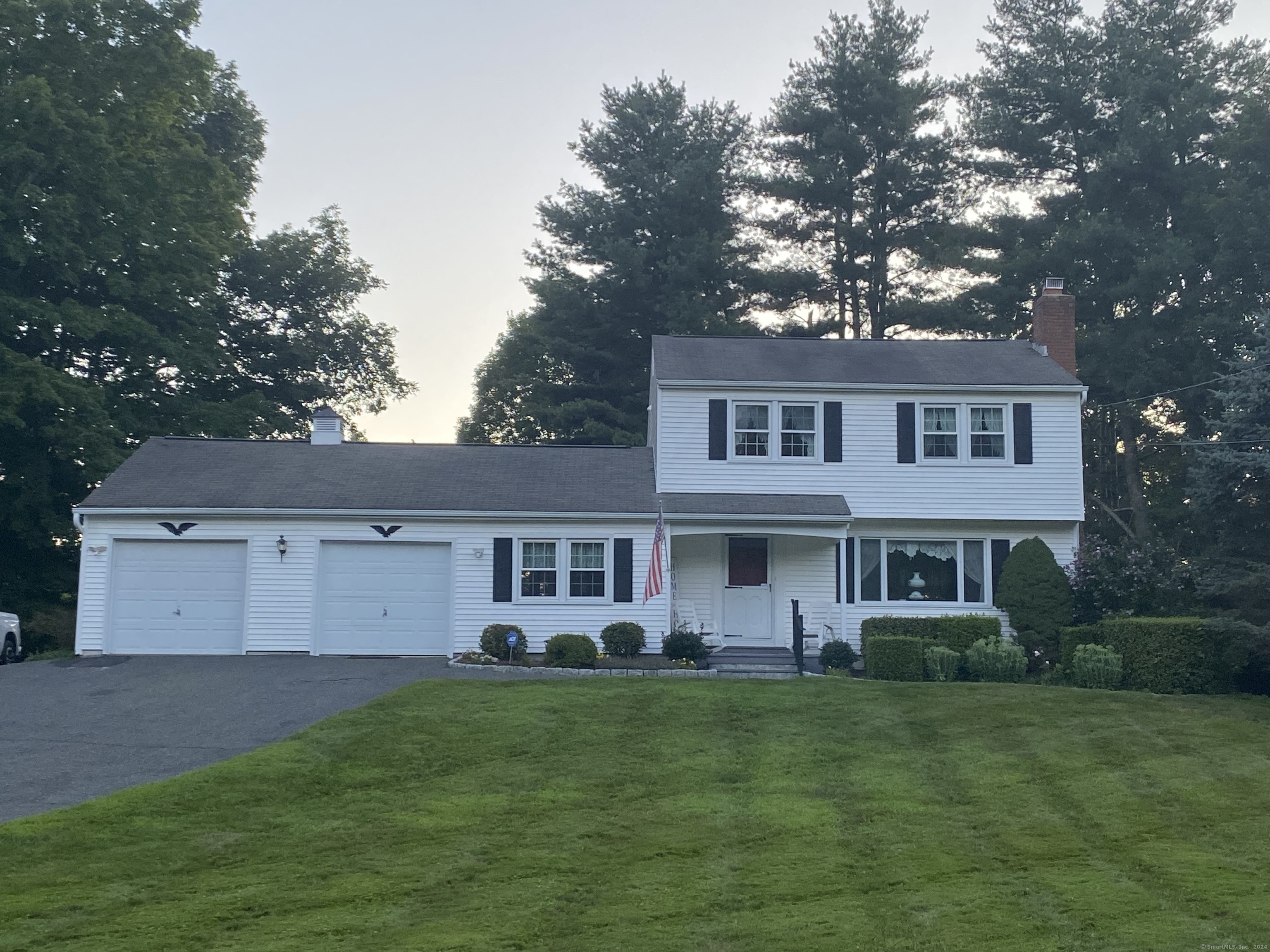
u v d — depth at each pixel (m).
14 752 15.38
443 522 24.59
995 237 42.22
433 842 11.65
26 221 30.86
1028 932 8.93
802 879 10.41
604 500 25.08
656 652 24.34
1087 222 37.91
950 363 27.98
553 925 9.29
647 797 13.31
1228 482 21.69
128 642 24.08
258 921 9.41
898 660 21.47
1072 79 41.12
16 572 33.81
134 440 34.56
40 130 30.66
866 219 44.12
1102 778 13.88
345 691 19.50
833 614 24.86
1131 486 40.53
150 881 10.41
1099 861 10.86
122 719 17.36
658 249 43.84
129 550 24.30
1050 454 26.36
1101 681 20.34
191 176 36.00
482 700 18.12
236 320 43.75
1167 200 39.19
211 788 13.38
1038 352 29.05
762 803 13.02
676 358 27.64
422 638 24.34
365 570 24.50
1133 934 8.83
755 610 25.88
